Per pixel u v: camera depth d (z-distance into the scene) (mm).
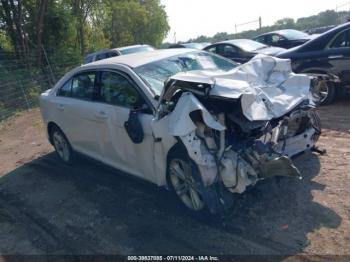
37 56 17172
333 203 3578
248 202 3777
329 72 6703
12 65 15281
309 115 4082
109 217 3992
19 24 17031
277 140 3521
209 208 3359
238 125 3184
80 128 4980
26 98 13078
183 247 3279
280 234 3232
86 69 4926
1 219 4395
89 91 4797
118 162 4504
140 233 3596
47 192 4957
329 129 5672
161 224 3682
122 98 4168
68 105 5121
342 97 7508
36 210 4477
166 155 3646
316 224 3297
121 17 31938
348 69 6453
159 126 3516
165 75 4109
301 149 4023
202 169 3254
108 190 4656
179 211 3859
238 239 3254
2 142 8523
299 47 7195
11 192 5188
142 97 3873
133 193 4445
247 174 3242
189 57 4559
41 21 17391
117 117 4125
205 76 3457
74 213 4227
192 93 3270
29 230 4023
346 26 6547
